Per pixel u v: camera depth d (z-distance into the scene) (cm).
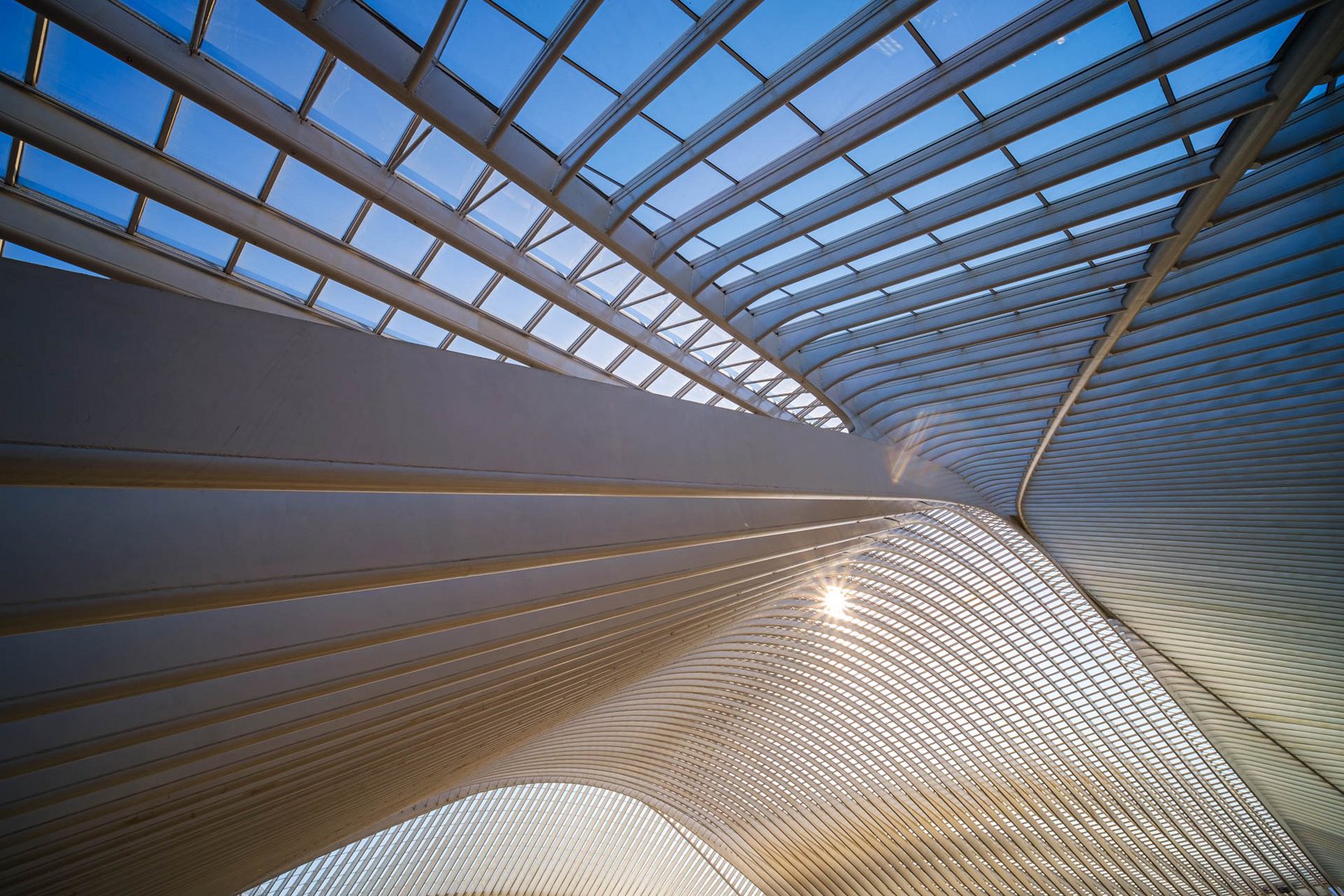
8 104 884
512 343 1455
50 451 366
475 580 989
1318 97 943
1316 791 3622
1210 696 3375
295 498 686
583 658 1492
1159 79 888
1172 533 2473
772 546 1500
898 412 1930
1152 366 1695
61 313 380
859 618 3125
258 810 1365
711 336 1559
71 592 552
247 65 898
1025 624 3219
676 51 813
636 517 973
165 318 414
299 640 825
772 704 3525
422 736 1418
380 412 498
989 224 1164
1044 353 1627
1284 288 1362
